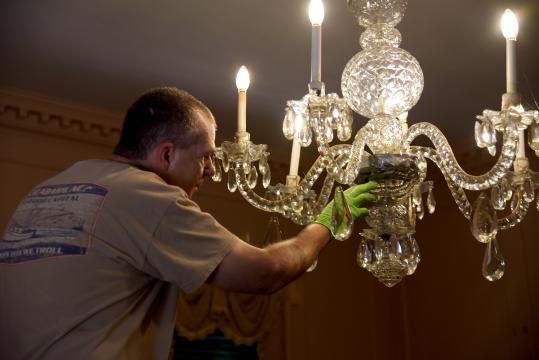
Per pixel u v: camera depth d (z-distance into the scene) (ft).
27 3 11.50
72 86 14.26
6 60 13.21
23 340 4.56
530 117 5.41
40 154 14.94
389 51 5.62
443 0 11.41
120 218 4.70
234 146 6.05
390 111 5.66
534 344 16.21
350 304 18.94
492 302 17.22
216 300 16.63
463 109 15.46
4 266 4.82
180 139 5.20
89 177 4.94
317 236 5.33
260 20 11.90
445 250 18.45
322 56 13.05
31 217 4.86
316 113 5.00
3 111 14.48
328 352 18.17
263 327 17.21
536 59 13.34
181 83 14.15
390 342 19.02
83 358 4.44
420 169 6.21
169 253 4.66
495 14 11.78
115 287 4.62
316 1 5.20
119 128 15.48
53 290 4.57
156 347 4.88
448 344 17.92
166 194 4.80
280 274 4.91
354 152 5.71
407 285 19.13
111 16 11.84
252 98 14.73
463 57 13.26
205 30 12.24
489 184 5.81
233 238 4.85
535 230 16.65
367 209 5.68
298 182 6.69
